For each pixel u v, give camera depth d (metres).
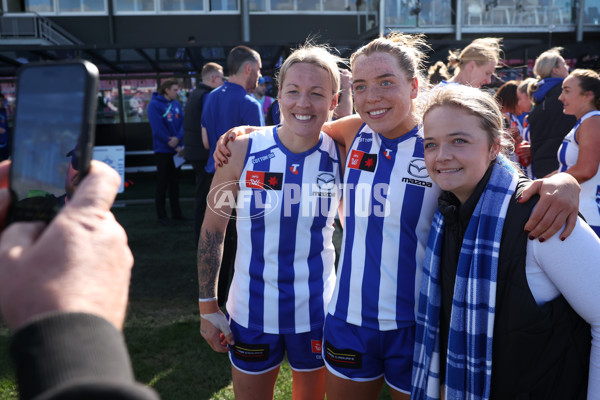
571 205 1.06
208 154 4.09
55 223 0.40
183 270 4.32
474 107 1.17
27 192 0.50
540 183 1.12
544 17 12.76
